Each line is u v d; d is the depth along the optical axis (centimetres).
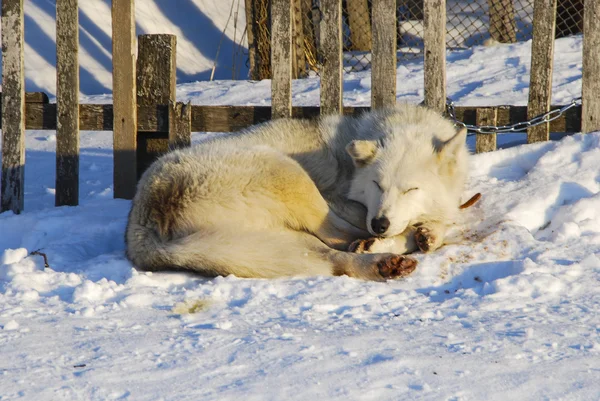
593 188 1029
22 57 1181
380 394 463
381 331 600
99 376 495
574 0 2159
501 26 2261
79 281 787
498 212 965
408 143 905
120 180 1207
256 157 881
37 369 509
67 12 1172
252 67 2094
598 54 1127
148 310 683
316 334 591
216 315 661
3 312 669
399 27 2427
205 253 803
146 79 1201
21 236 1061
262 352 541
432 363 517
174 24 2561
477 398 459
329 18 1154
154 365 517
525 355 536
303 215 877
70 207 1148
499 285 722
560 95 1488
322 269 808
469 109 1169
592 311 652
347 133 1002
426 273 798
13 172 1188
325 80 1168
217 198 849
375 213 870
